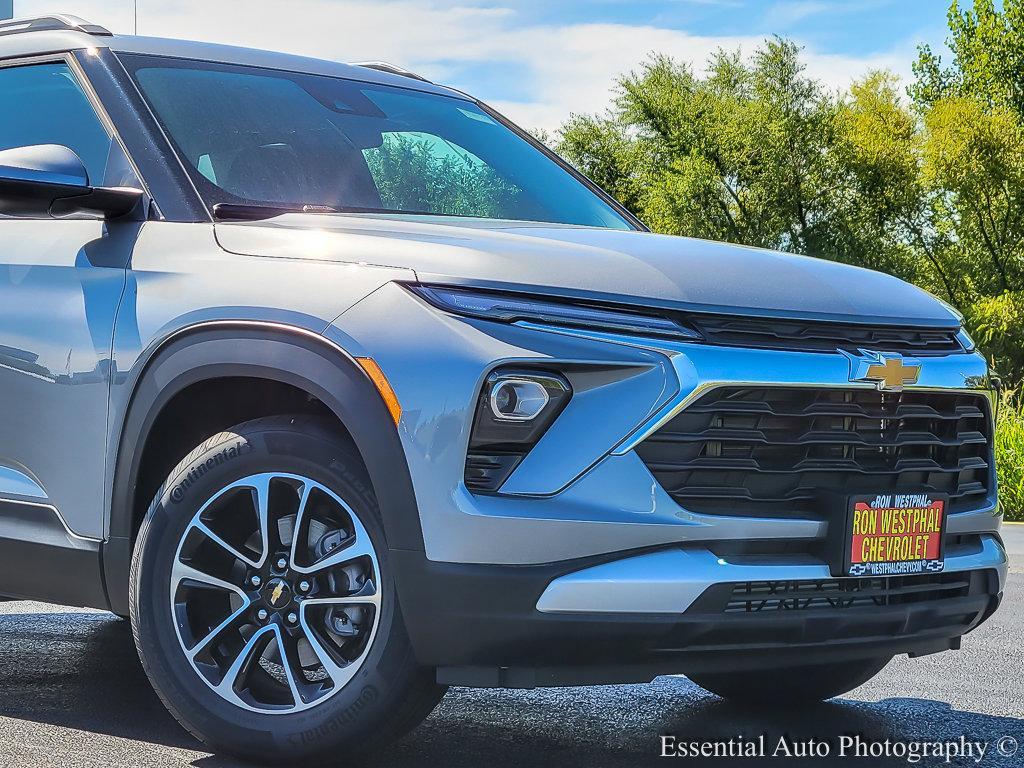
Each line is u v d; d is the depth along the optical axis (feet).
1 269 11.50
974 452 10.80
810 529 9.49
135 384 10.37
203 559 10.17
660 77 145.07
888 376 9.75
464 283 9.23
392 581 9.28
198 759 10.07
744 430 9.25
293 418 9.89
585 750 10.93
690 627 9.04
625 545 8.94
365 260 9.64
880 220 146.10
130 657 14.60
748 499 9.29
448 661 9.09
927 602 10.21
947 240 146.20
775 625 9.37
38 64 12.48
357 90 13.55
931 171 138.41
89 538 10.75
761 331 9.51
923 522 10.03
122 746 10.45
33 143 12.04
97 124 11.71
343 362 9.34
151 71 12.15
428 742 10.98
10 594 11.60
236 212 10.85
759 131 140.67
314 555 9.79
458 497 8.90
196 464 10.06
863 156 141.28
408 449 9.04
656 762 10.63
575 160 150.51
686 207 143.95
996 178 136.56
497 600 8.87
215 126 11.80
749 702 12.87
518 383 8.96
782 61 141.28
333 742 9.58
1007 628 17.06
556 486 8.93
